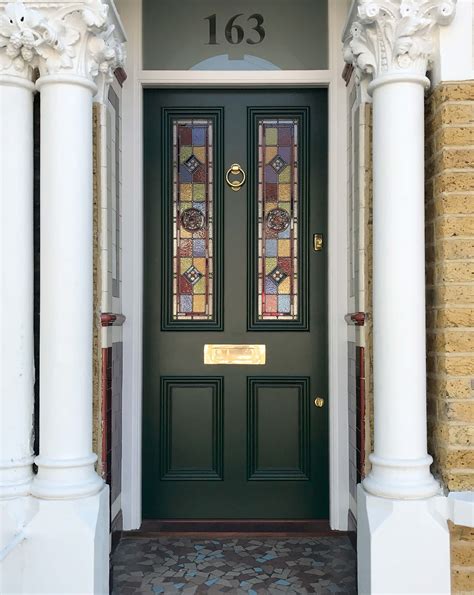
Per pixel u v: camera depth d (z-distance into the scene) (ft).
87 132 8.93
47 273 8.74
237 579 10.07
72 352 8.70
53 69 8.71
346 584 9.89
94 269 9.66
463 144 8.52
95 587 8.48
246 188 12.39
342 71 11.85
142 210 12.25
